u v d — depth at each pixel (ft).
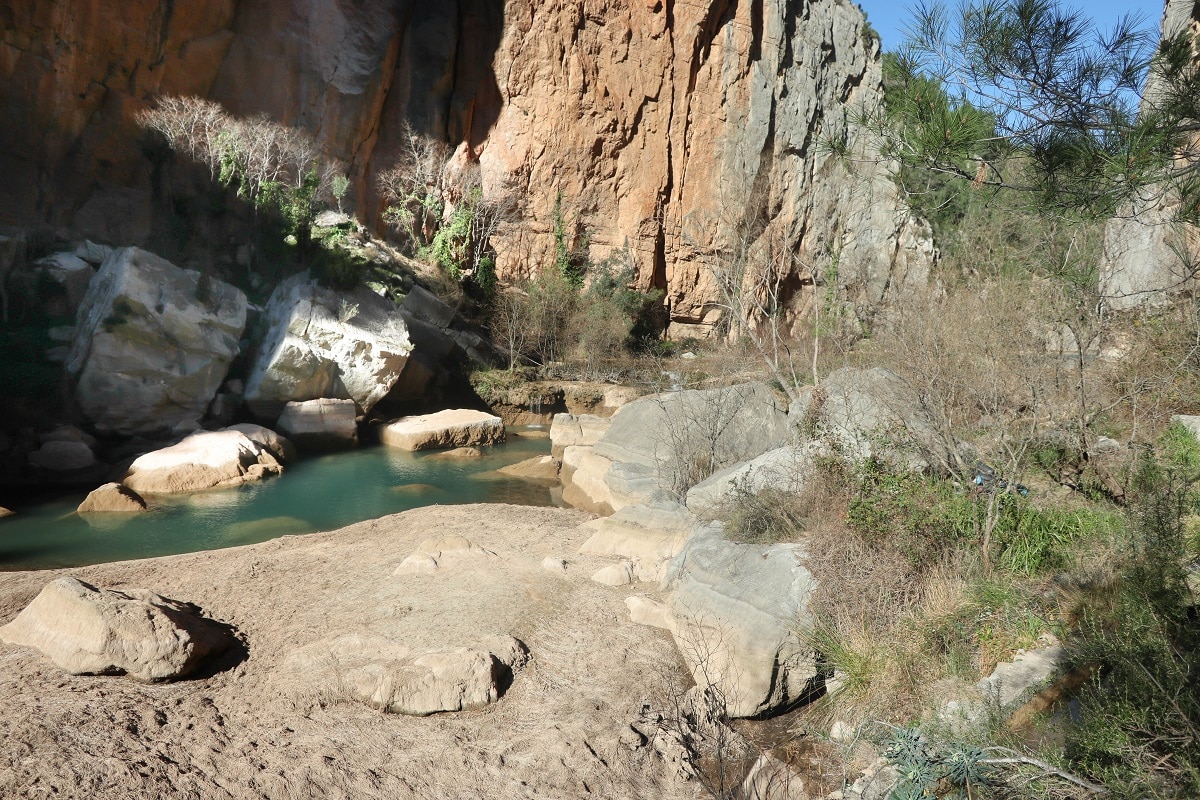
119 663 19.43
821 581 21.62
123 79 81.51
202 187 83.66
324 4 98.78
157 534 40.47
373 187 107.76
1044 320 29.73
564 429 61.41
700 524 28.04
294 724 18.30
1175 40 15.02
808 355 56.80
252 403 62.54
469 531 33.53
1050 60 15.03
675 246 123.03
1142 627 14.94
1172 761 12.57
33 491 48.21
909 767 14.23
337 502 47.98
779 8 123.65
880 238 83.25
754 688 20.66
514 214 115.03
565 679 21.03
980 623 19.27
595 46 115.34
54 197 76.48
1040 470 25.93
